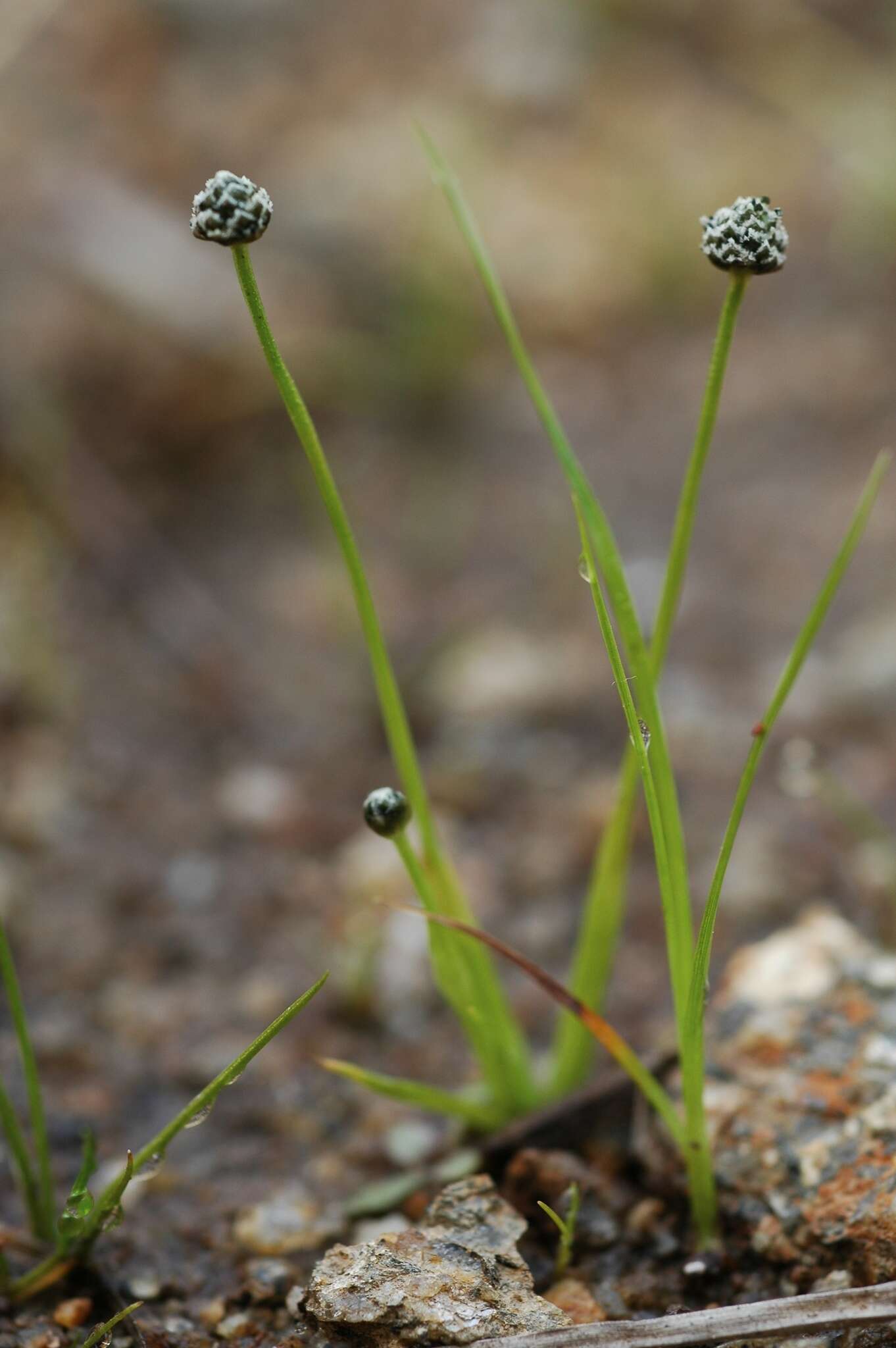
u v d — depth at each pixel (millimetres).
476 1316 285
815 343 571
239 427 529
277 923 342
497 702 397
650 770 285
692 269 635
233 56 773
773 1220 294
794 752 344
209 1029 327
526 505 504
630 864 346
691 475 292
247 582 463
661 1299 293
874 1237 289
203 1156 312
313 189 638
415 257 600
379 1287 286
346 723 398
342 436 544
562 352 606
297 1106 318
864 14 783
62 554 455
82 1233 292
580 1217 298
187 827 355
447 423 559
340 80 759
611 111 741
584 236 643
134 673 414
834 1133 297
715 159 697
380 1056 325
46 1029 325
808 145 712
